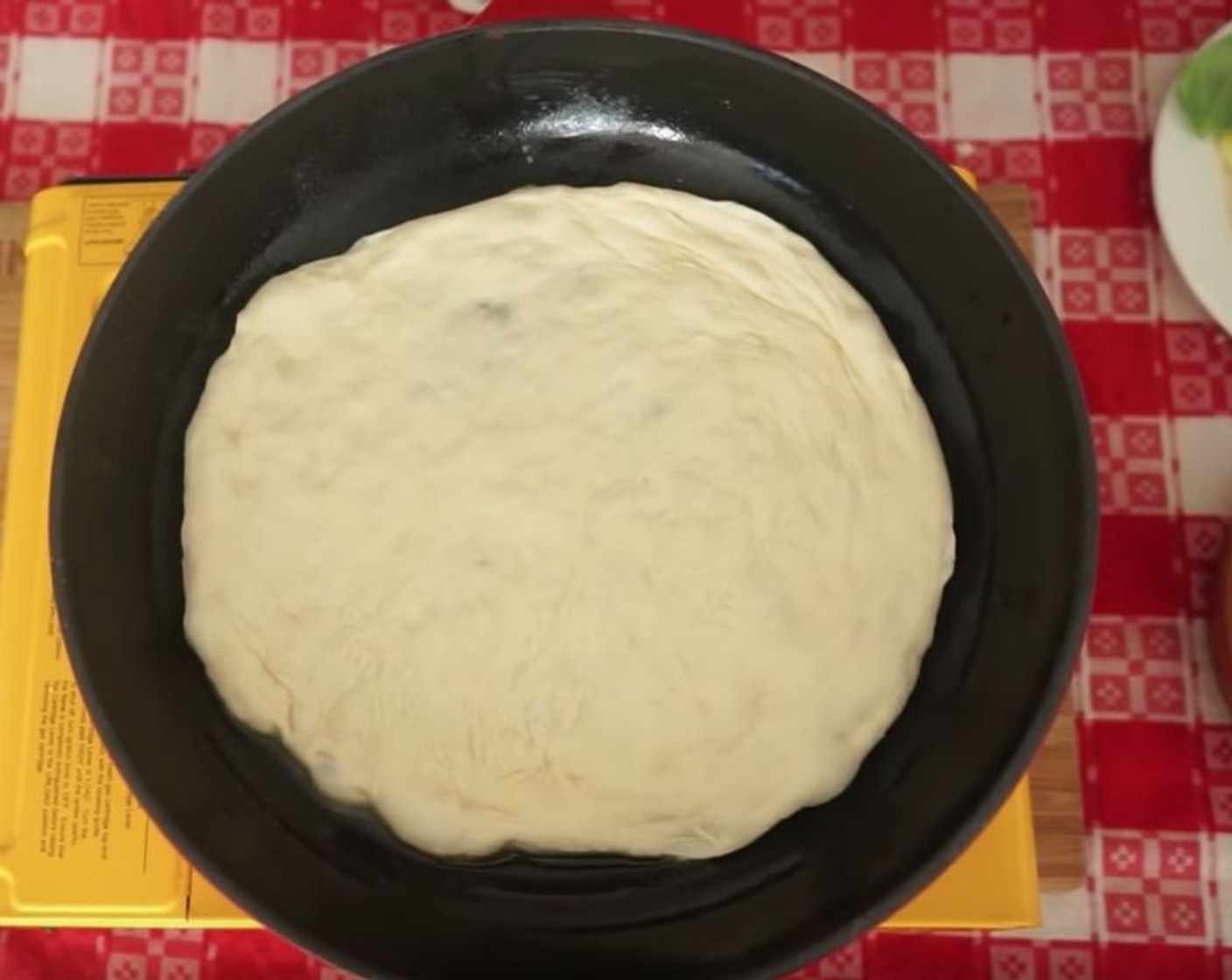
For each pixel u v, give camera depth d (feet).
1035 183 2.27
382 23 2.35
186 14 2.35
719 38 1.79
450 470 1.70
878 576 1.70
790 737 1.66
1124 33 2.32
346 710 1.67
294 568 1.70
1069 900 1.98
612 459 1.69
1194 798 2.01
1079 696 2.06
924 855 1.54
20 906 1.80
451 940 1.63
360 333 1.79
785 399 1.73
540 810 1.64
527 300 1.79
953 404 1.83
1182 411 2.16
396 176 1.93
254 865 1.59
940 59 2.33
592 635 1.64
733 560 1.66
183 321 1.82
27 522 1.93
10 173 2.31
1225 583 1.96
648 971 1.61
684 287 1.80
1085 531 1.59
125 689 1.63
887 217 1.87
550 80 1.89
